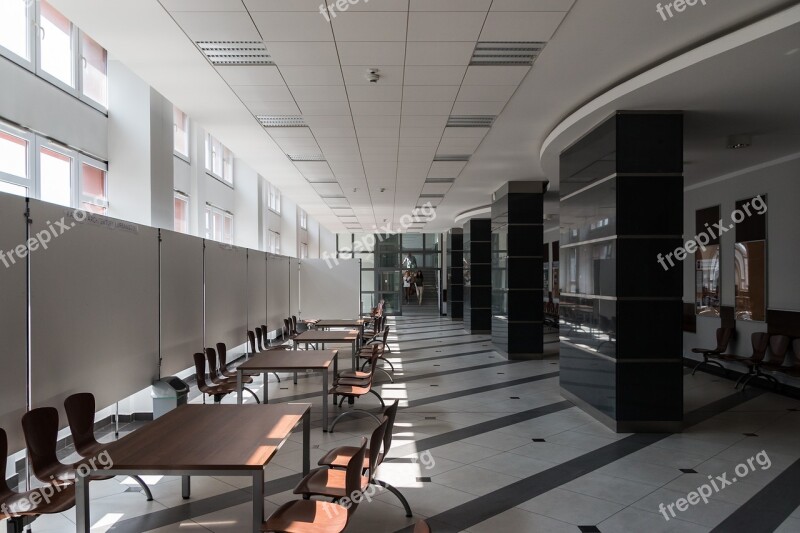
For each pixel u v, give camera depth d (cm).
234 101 639
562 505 407
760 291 878
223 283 894
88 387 485
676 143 605
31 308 404
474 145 855
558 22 431
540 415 689
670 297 611
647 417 609
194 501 413
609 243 626
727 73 483
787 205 818
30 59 529
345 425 638
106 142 683
